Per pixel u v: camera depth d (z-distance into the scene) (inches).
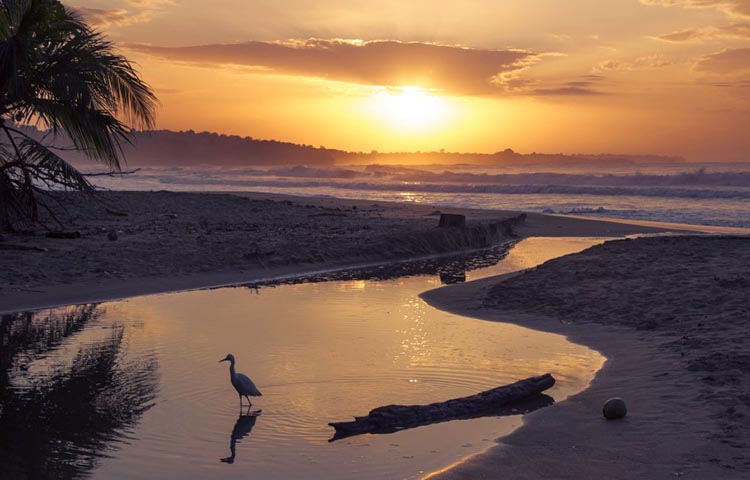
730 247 944.9
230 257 904.3
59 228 1051.9
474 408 363.6
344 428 333.7
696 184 3454.7
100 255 851.4
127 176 5344.5
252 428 335.3
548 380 402.9
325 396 387.2
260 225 1255.5
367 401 379.9
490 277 837.2
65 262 799.1
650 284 690.2
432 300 697.0
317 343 509.0
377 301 690.8
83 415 350.3
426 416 350.3
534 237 1402.6
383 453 305.6
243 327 560.7
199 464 291.6
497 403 371.9
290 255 950.4
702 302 594.6
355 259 997.2
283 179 5162.4
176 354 472.4
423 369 441.4
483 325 578.9
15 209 916.6
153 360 456.4
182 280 782.5
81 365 442.3
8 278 711.7
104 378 414.6
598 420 341.4
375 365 449.7
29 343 498.9
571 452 299.1
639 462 283.6
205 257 892.6
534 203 2437.3
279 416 352.8
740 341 464.8
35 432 326.6
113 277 761.0
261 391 394.6
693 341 478.9
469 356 475.2
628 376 418.9
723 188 2960.1
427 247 1119.6
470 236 1218.0
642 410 352.2
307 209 1628.9
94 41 841.5
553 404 373.1
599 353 482.0
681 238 1080.2
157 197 1628.9
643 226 1577.3
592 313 601.3
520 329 562.9
